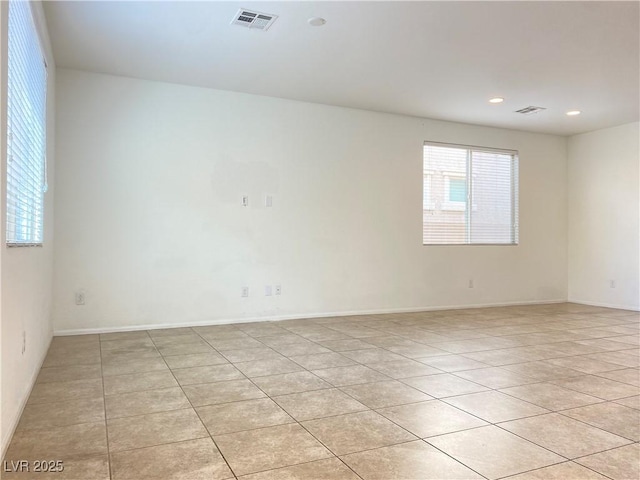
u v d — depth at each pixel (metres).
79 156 4.57
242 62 4.32
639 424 2.38
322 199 5.68
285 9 3.30
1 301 1.85
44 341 3.62
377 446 2.10
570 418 2.46
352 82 4.87
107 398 2.71
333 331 4.79
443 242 6.50
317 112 5.65
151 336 4.47
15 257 2.24
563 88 5.00
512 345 4.19
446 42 3.86
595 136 6.96
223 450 2.04
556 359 3.70
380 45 3.92
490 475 1.84
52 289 4.35
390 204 6.11
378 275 6.03
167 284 4.91
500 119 6.33
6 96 1.95
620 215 6.61
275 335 4.57
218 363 3.50
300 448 2.07
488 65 4.36
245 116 5.27
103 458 1.96
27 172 2.71
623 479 1.81
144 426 2.30
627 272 6.51
